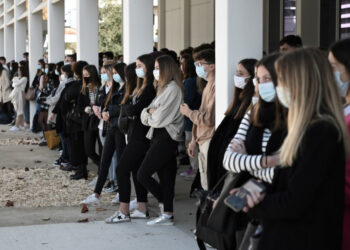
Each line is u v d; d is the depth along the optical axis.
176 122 5.85
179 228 6.06
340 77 2.94
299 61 2.65
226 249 3.29
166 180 6.09
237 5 5.30
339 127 2.59
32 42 15.23
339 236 2.66
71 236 5.82
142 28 8.05
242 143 3.33
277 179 2.81
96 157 8.03
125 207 6.27
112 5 38.62
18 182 8.62
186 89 6.95
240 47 5.34
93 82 8.09
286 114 3.10
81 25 10.03
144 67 6.07
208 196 3.51
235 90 4.53
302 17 10.96
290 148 2.62
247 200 2.77
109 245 5.54
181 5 16.28
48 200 7.47
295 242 2.62
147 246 5.50
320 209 2.60
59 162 10.02
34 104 14.78
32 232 5.96
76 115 8.39
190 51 8.29
